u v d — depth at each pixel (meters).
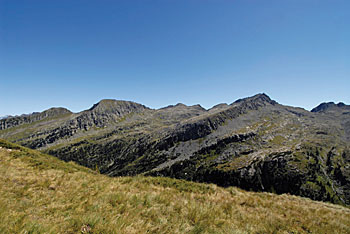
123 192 10.48
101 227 6.39
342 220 10.96
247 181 115.19
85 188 11.40
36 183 11.07
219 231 7.25
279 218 9.77
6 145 21.27
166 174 161.50
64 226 6.32
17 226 5.88
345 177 106.00
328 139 191.12
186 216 8.51
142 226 6.90
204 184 15.80
